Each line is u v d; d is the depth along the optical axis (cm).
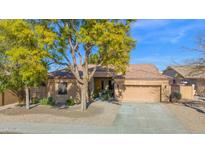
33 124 1231
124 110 1794
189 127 1202
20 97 2145
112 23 1416
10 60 1577
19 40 1497
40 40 1420
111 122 1317
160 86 2470
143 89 2489
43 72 1583
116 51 1576
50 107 1903
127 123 1297
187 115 1580
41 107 1888
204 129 1156
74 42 1720
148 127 1200
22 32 1398
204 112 1709
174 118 1462
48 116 1462
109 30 1408
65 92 2467
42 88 2492
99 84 2862
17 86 1878
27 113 1571
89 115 1516
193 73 2011
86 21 1457
